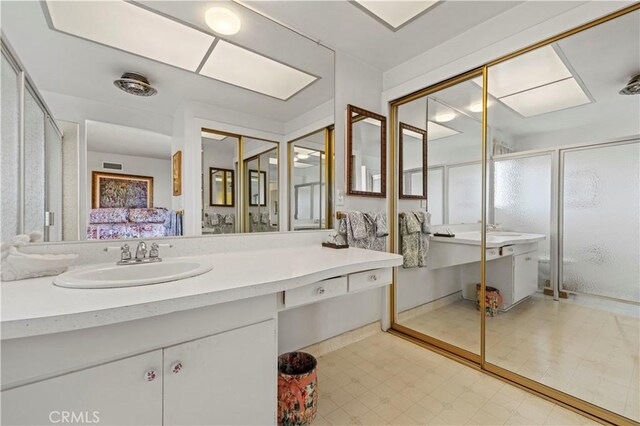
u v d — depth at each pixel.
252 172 1.69
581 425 1.32
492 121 1.87
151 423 0.77
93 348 0.69
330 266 1.17
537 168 1.75
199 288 0.83
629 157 1.44
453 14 1.65
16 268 0.89
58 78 1.14
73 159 1.17
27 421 0.62
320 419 1.36
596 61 1.48
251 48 1.64
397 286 2.43
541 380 1.60
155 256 1.28
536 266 1.77
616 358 1.49
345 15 1.65
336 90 2.04
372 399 1.51
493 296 1.93
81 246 1.16
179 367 0.81
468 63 1.81
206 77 1.52
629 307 1.46
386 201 2.36
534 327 1.77
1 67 1.00
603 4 1.31
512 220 1.85
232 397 0.92
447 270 2.32
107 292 0.78
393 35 1.85
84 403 0.68
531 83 1.71
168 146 1.41
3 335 0.57
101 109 1.24
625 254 1.47
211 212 1.52
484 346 1.85
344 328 2.12
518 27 1.58
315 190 1.95
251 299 0.96
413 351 2.03
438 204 2.29
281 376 1.30
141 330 0.75
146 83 1.36
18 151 1.04
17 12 1.04
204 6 1.47
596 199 1.55
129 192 1.29
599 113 1.51
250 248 1.65
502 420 1.35
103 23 1.24
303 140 1.89
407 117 2.37
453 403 1.48
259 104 1.71
